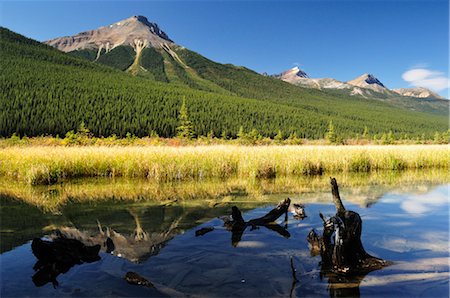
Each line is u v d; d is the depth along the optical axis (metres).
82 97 119.38
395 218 7.13
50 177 13.27
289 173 16.02
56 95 112.62
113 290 3.93
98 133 92.62
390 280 4.16
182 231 6.30
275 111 168.25
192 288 3.98
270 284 4.08
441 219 7.04
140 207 8.45
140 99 135.88
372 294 3.83
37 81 123.81
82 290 3.95
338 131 152.38
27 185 12.30
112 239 5.80
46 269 4.54
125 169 14.87
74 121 92.00
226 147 23.67
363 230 6.23
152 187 11.97
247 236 6.00
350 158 17.97
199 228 6.50
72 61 186.38
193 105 143.62
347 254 4.58
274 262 4.76
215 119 131.88
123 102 126.25
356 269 4.46
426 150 21.78
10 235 6.03
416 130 189.00
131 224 6.79
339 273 4.36
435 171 17.91
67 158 14.98
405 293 3.83
